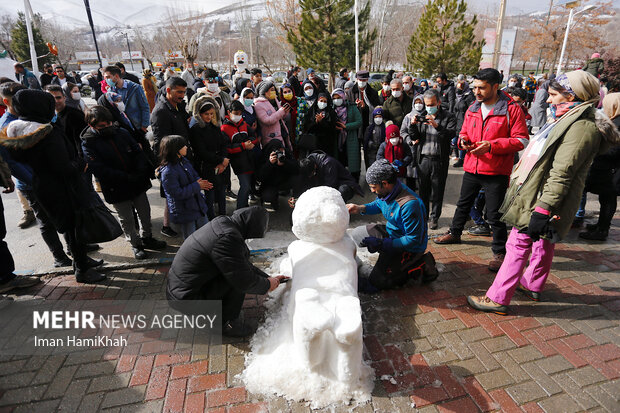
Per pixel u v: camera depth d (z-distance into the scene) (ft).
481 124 11.45
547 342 8.72
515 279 9.26
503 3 45.24
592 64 30.99
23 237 14.37
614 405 7.12
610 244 13.48
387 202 9.99
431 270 10.85
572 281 11.20
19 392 7.50
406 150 15.03
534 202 8.46
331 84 74.49
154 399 7.33
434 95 13.01
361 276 10.91
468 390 7.45
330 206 8.23
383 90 22.39
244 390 7.48
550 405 7.13
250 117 15.53
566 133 7.84
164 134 12.54
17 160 9.48
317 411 7.02
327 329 6.68
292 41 74.23
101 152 11.21
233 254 7.79
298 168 14.61
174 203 11.58
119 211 12.09
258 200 17.93
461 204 12.87
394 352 8.45
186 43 115.55
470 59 65.05
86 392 7.50
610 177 12.93
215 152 13.73
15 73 30.40
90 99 59.82
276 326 9.20
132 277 11.61
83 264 11.14
